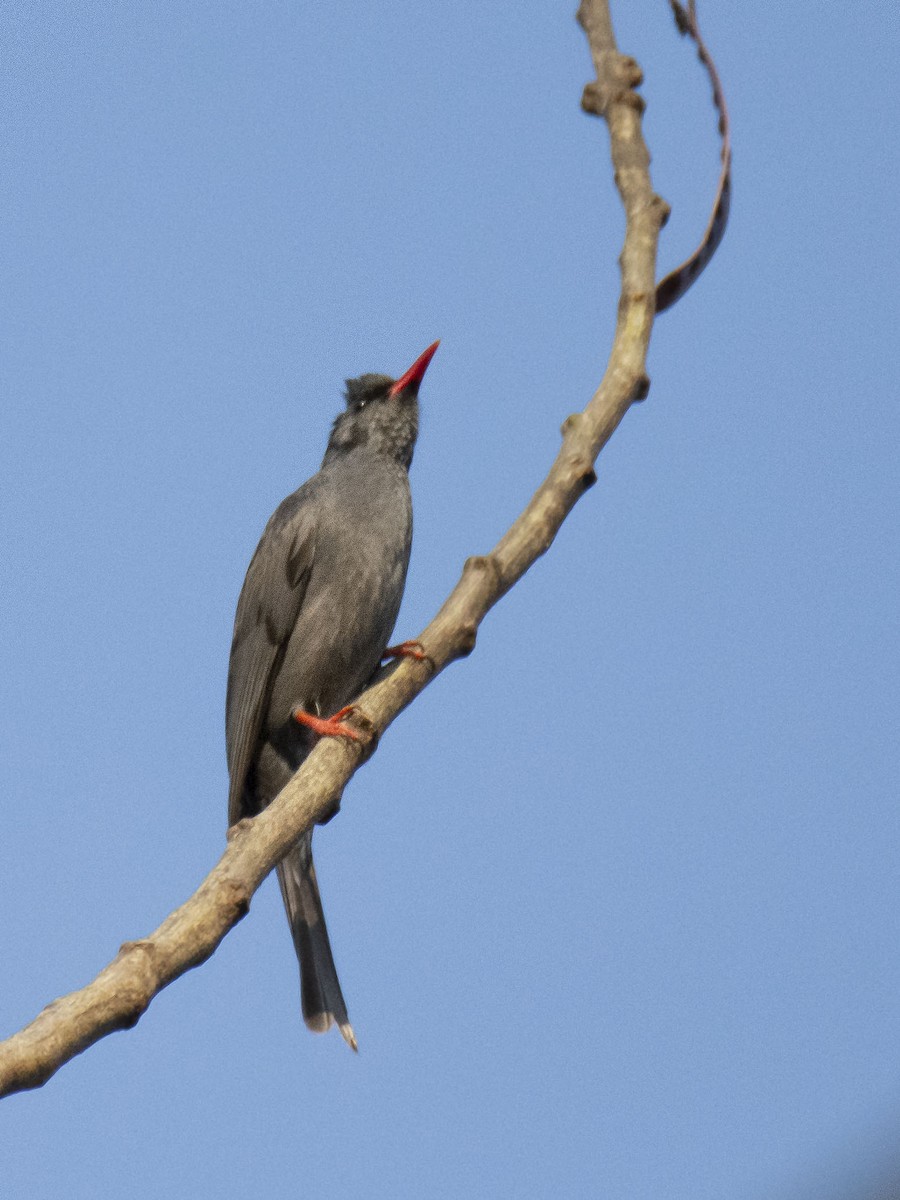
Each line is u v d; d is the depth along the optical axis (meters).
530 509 8.00
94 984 5.54
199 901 6.15
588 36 8.88
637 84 8.65
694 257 8.33
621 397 7.97
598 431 7.95
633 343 8.03
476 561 8.04
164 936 5.88
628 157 8.46
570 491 7.93
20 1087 5.23
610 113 8.60
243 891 6.29
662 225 8.38
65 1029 5.36
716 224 8.31
